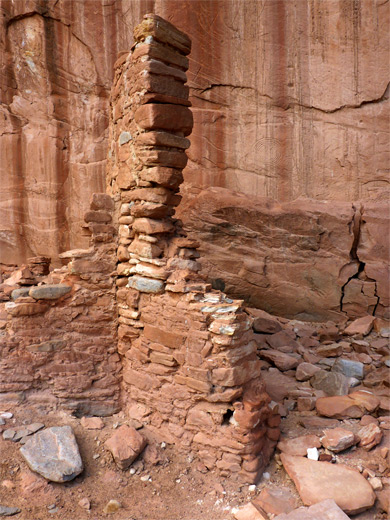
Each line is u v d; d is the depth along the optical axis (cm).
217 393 360
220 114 741
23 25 743
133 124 423
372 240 666
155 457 372
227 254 681
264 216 672
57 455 353
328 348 562
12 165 764
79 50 749
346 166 723
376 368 531
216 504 327
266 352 550
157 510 324
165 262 412
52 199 768
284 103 730
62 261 777
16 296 453
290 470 347
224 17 717
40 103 761
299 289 676
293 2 704
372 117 709
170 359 393
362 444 376
